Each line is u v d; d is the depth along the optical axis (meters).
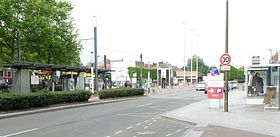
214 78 23.58
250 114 18.97
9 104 21.05
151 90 52.66
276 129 13.12
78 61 49.31
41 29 35.09
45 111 22.62
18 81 27.67
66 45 40.06
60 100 26.86
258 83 23.22
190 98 38.06
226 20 20.72
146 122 16.92
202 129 13.41
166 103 30.48
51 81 33.56
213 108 23.36
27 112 20.86
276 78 21.47
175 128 14.66
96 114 21.00
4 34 33.78
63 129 14.35
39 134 13.00
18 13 34.88
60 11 39.00
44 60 38.91
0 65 34.19
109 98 35.44
